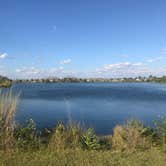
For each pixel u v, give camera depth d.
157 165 7.48
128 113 30.72
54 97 58.56
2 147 8.39
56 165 7.24
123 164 7.49
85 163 7.49
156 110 34.59
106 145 9.54
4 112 8.76
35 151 8.43
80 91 92.75
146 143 9.48
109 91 95.44
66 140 9.16
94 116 27.23
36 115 24.73
